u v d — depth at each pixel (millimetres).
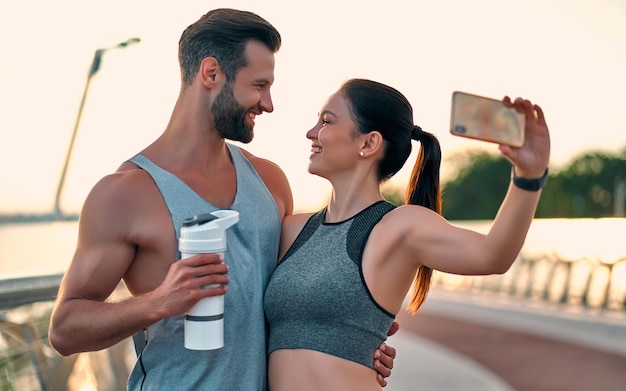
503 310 10602
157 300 1983
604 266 10219
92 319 2041
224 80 2258
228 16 2285
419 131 2439
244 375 2254
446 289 12914
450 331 9266
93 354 3135
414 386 6172
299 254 2328
